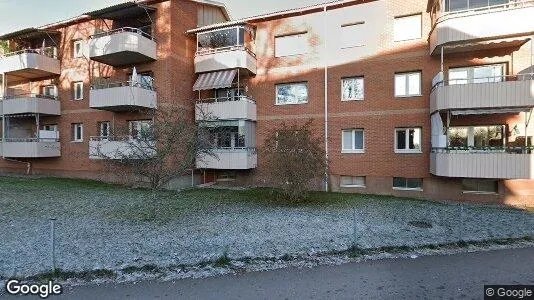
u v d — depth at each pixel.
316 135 16.70
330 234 8.56
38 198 12.96
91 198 13.30
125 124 18.41
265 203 12.75
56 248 7.14
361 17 15.96
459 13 12.48
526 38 12.13
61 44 20.61
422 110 14.70
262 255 6.95
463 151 12.32
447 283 5.61
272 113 17.80
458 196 14.00
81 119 19.91
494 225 9.60
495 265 6.45
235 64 17.06
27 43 21.73
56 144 20.39
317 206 12.24
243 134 17.00
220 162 16.88
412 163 14.88
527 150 11.56
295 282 5.66
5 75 20.69
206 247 7.40
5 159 22.52
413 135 15.08
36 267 6.09
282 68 17.64
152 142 10.19
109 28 18.77
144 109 17.02
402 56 15.12
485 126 13.70
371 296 5.11
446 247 7.61
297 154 12.40
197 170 18.45
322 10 16.78
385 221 10.04
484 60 13.52
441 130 12.84
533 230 9.03
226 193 15.20
